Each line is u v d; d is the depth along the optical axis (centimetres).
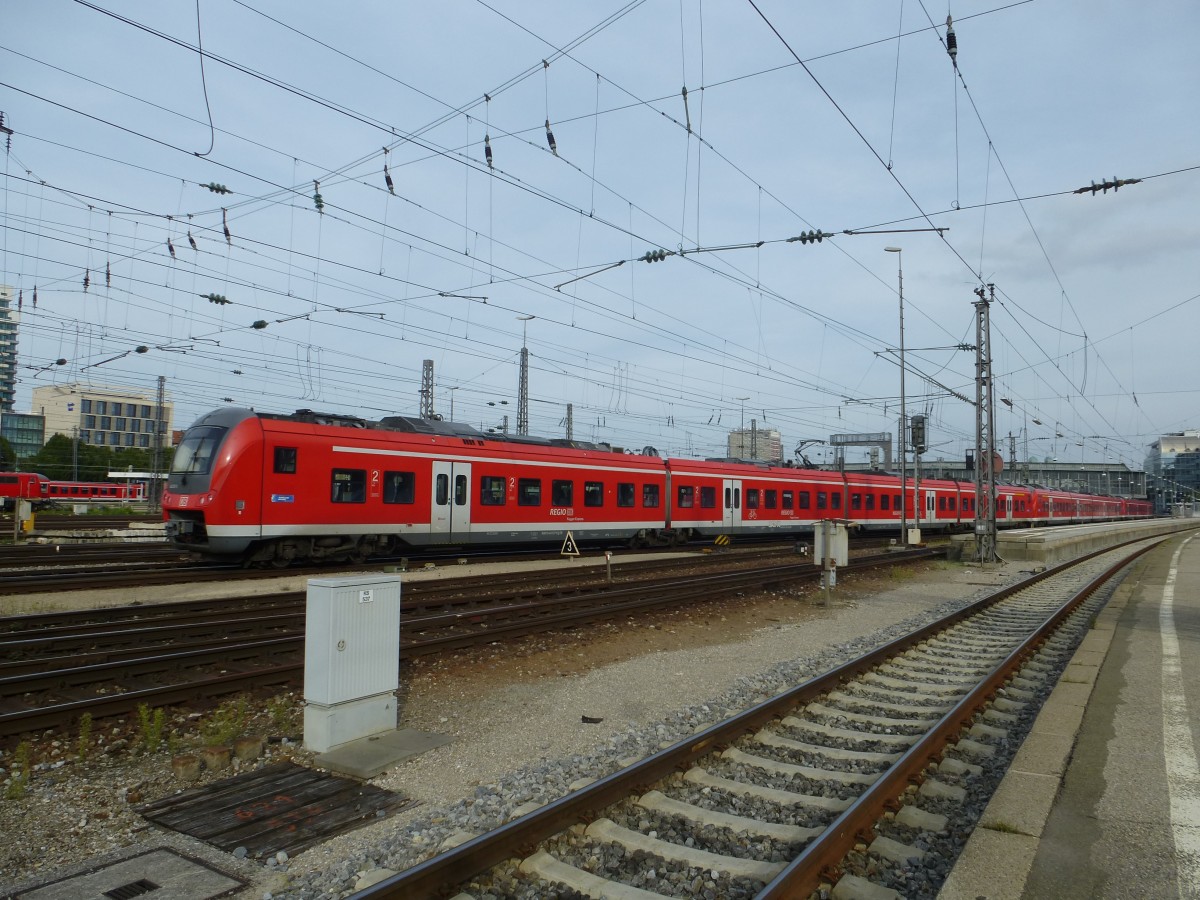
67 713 761
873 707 853
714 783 611
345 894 450
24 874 484
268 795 602
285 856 500
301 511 1895
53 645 1048
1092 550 3975
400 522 2108
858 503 4012
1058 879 432
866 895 442
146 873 478
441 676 1000
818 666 1065
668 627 1391
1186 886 422
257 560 1894
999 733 741
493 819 545
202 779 640
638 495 2848
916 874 471
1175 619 1377
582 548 2967
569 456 2603
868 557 2773
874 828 527
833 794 600
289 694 896
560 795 589
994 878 433
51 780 639
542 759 692
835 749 710
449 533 2231
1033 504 5603
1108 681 896
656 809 559
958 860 454
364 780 637
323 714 693
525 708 860
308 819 557
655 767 597
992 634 1357
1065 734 688
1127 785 568
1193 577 2209
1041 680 962
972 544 2950
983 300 2772
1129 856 457
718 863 482
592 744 737
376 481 2053
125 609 1286
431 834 523
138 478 7394
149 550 2452
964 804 580
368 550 2089
